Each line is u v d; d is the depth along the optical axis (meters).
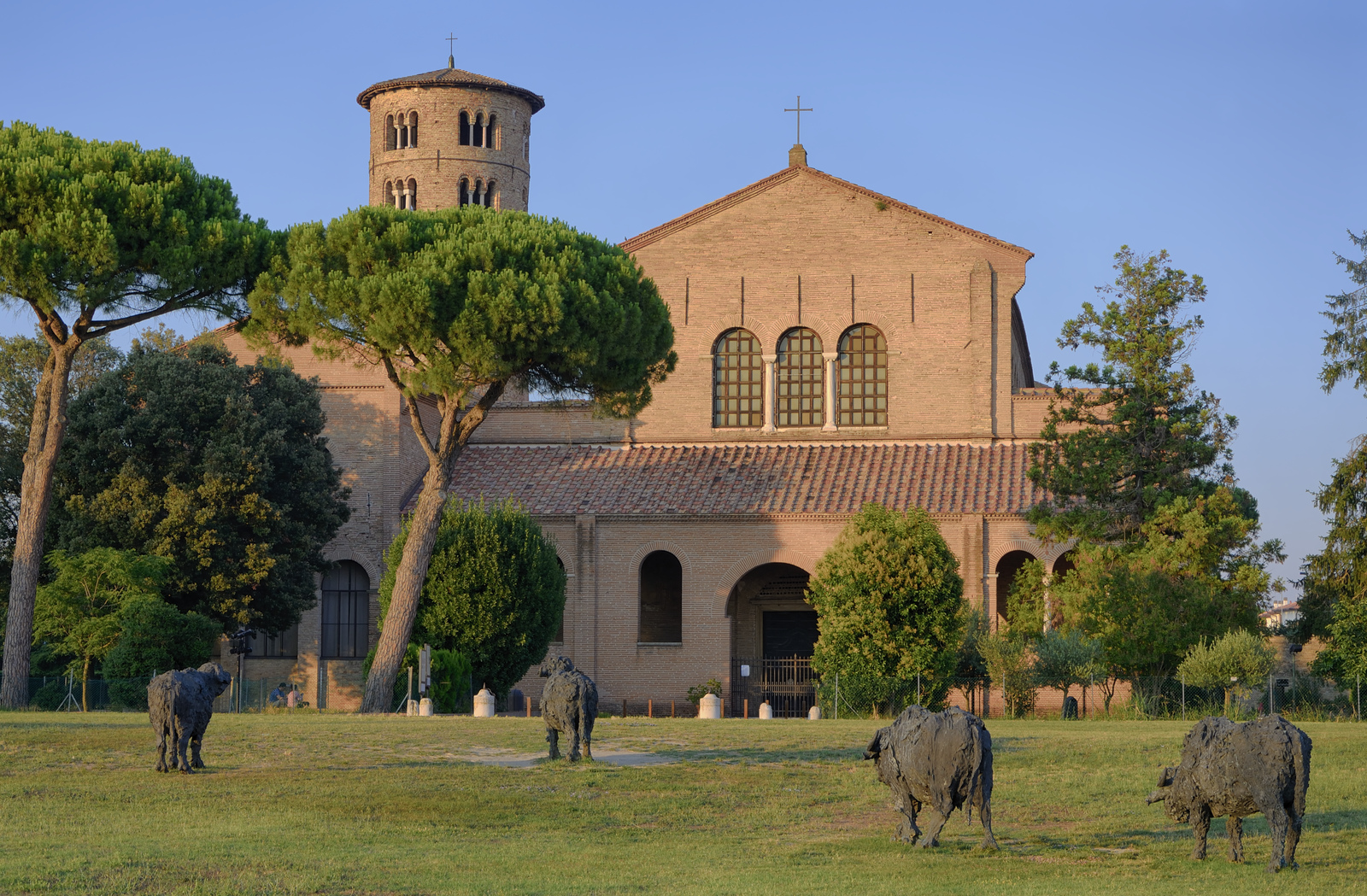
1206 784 15.12
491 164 74.50
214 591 45.00
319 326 36.62
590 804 19.20
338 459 53.16
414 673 40.38
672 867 15.02
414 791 19.91
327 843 16.19
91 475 45.81
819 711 39.16
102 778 20.92
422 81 74.00
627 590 50.19
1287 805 14.89
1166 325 44.84
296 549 47.56
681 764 22.81
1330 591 41.59
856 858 15.52
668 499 50.75
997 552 47.91
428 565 41.09
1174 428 42.94
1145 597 39.84
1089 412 45.44
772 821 18.25
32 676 45.34
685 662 49.66
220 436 46.41
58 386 36.81
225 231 37.06
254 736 25.84
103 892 13.16
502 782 20.80
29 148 36.41
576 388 38.88
